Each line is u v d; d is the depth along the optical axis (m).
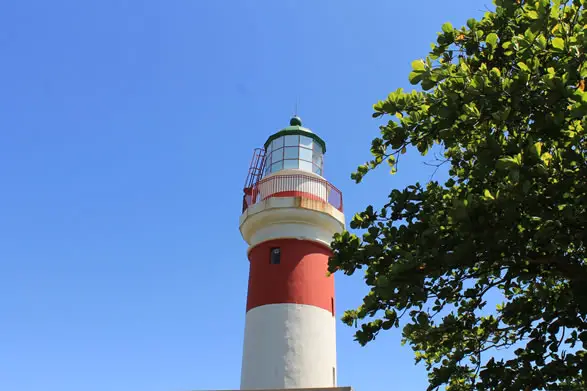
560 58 8.00
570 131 7.73
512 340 11.23
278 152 22.39
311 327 18.03
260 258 19.38
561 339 8.90
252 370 17.59
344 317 11.94
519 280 9.12
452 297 9.63
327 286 19.33
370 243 9.95
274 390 14.09
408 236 9.43
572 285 8.41
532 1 8.91
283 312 18.06
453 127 9.17
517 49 8.83
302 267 18.89
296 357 17.47
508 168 7.43
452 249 8.34
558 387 8.94
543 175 7.46
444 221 9.43
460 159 11.70
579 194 7.72
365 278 10.12
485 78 8.37
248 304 19.03
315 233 19.56
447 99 8.45
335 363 18.55
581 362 8.45
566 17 8.78
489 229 7.77
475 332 10.70
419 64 9.02
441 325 9.84
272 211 19.30
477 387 9.08
